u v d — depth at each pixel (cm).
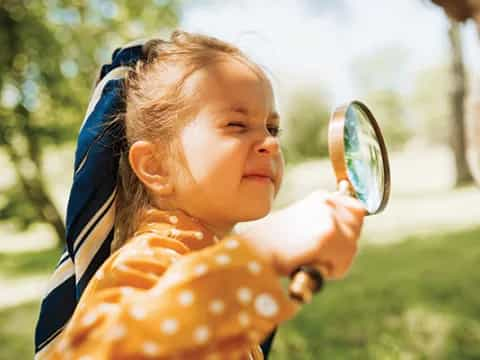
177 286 71
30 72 1093
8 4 1041
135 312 71
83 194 130
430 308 499
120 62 138
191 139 109
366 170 101
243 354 107
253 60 125
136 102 121
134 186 123
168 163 112
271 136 111
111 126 129
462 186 1433
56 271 139
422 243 830
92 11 1125
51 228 1302
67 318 137
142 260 94
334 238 73
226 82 111
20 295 768
